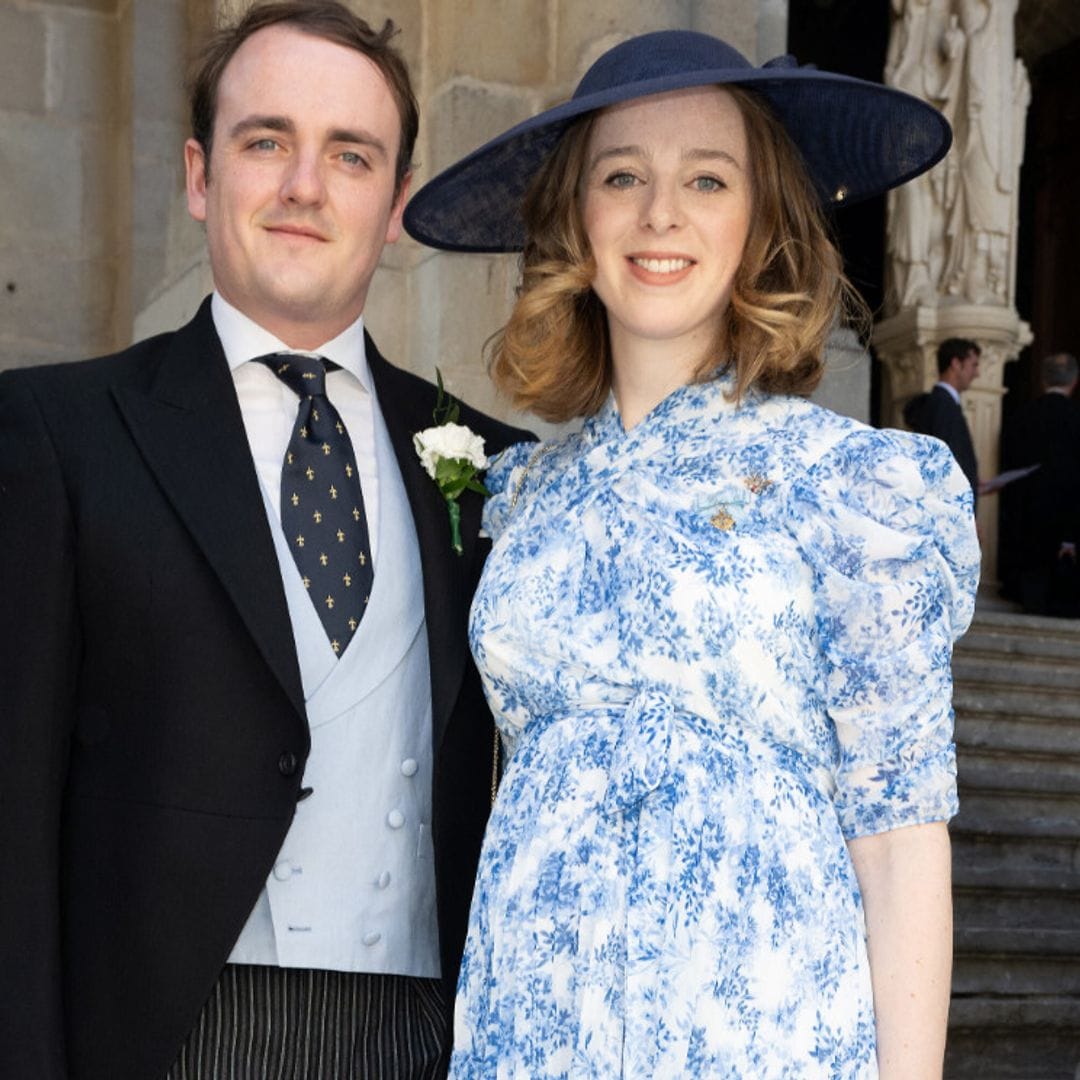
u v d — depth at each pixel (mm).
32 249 4988
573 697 2105
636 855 1983
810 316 2283
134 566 2162
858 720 2035
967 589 2131
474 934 2096
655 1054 1929
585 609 2135
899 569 2039
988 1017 4262
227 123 2311
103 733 2170
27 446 2168
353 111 2297
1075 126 12391
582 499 2201
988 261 9375
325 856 2229
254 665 2184
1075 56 12344
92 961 2129
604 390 2436
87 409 2232
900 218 9555
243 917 2129
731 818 1993
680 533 2080
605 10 4484
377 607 2318
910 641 2027
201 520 2186
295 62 2289
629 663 2072
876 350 9688
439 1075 2287
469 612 2373
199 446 2246
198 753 2150
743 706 2033
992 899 4746
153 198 4957
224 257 2336
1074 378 8445
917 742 2021
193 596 2176
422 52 4574
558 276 2332
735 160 2260
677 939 1950
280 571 2246
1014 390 12891
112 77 5090
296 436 2342
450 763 2328
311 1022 2211
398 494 2434
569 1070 1969
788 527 2076
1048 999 4363
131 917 2123
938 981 1998
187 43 5004
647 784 1987
